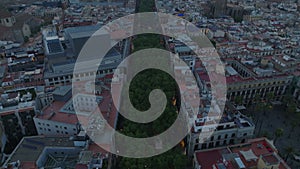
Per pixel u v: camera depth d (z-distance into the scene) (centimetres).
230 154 12712
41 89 18900
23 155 12725
